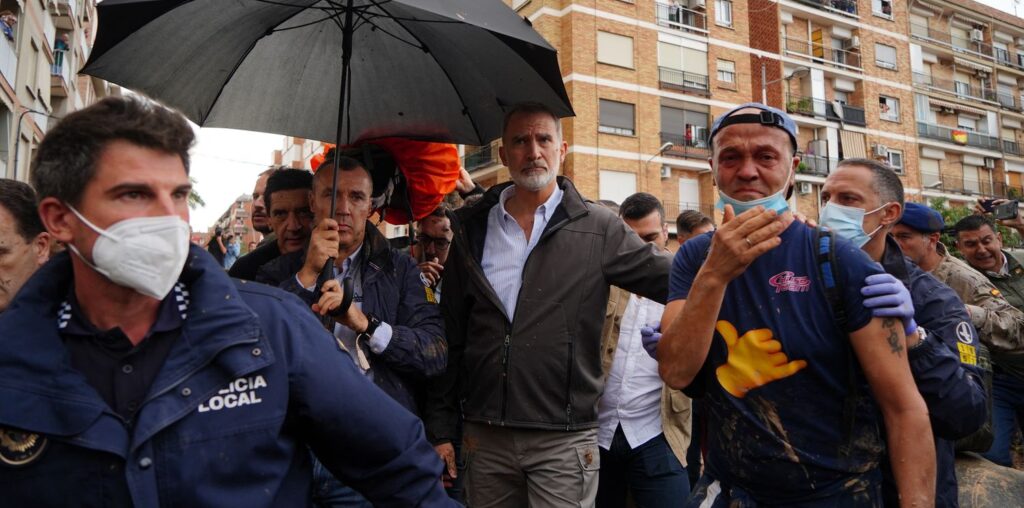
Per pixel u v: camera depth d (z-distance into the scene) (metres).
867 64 28.12
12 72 14.89
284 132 2.97
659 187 22.25
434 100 2.97
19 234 2.31
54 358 1.22
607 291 2.83
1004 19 33.12
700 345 1.84
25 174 17.12
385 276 2.77
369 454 1.46
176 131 1.30
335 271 2.73
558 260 2.79
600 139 21.34
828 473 1.78
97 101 1.29
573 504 2.68
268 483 1.31
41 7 17.59
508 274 2.89
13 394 1.17
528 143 2.83
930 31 31.09
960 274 3.65
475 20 2.18
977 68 32.31
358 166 2.75
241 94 2.87
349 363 1.49
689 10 23.70
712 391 1.97
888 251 2.41
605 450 3.47
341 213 2.67
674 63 23.12
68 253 1.35
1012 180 33.19
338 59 2.90
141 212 1.26
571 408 2.71
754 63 25.17
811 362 1.79
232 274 3.26
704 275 1.80
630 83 22.00
